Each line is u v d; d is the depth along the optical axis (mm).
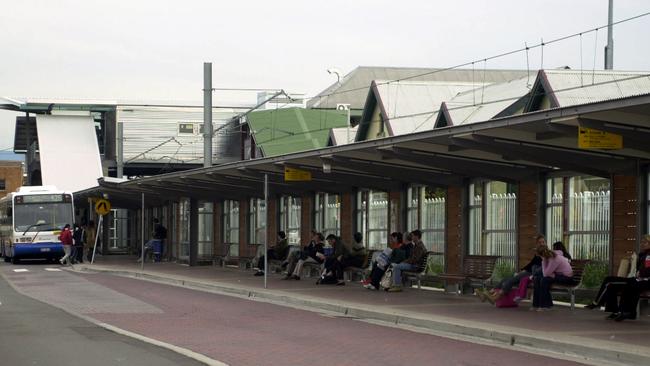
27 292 26266
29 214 47125
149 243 47469
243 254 38938
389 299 21844
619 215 19062
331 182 30438
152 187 40531
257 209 37938
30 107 70000
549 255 18750
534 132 17547
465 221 24453
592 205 20234
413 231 24562
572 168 18859
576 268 19406
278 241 34344
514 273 22250
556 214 21375
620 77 34281
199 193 40312
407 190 27453
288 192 34156
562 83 33625
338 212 31375
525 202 22094
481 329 15477
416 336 15680
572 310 18688
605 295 17688
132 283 30484
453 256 24906
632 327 15758
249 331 16344
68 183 67875
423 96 46750
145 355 12914
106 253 59906
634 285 16812
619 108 14047
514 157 18938
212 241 42312
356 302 20984
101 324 17219
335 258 27344
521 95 39719
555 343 13797
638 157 18453
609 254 19297
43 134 69812
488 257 22219
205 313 19844
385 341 14906
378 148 21219
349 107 62656
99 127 77688
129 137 69250
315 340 14992
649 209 18438
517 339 14586
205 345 14273
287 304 22266
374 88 45969
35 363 12141
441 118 39625
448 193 25141
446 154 21281
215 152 69625
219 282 28672
